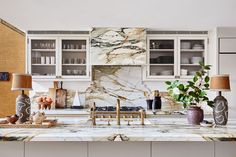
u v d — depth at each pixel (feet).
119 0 9.42
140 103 15.53
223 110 7.50
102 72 15.65
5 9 10.51
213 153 6.81
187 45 15.12
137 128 7.05
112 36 14.30
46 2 9.66
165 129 6.88
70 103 15.51
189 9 10.55
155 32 14.83
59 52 14.84
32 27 13.91
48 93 15.43
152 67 15.30
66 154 6.72
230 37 13.94
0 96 17.22
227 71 13.89
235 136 6.02
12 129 6.82
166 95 15.47
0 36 17.33
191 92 7.75
